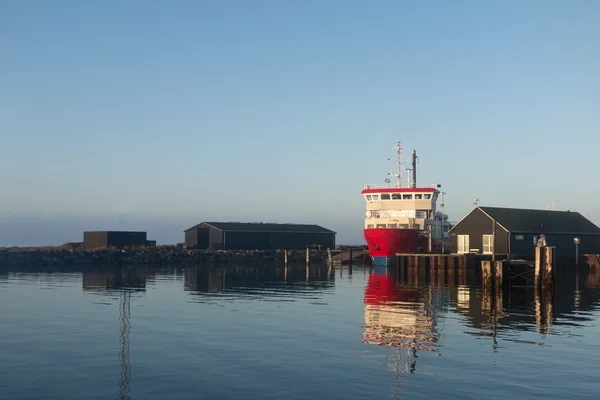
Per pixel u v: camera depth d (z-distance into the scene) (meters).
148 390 15.98
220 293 42.00
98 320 27.86
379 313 30.48
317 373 17.64
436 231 80.75
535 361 19.16
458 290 44.31
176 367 18.39
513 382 16.72
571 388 16.16
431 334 24.03
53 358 19.58
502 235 63.88
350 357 19.70
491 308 32.62
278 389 16.05
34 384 16.55
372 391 15.87
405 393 15.70
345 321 27.59
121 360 19.30
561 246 69.12
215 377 17.25
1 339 22.86
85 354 20.16
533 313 30.50
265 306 33.75
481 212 65.69
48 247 115.50
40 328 25.45
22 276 61.22
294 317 28.95
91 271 71.06
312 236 121.00
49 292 42.38
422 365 18.59
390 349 20.98
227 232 109.88
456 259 60.50
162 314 30.02
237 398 15.30
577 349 21.00
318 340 22.67
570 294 40.78
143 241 111.75
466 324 26.70
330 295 40.53
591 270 67.00
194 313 30.45
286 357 19.69
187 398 15.31
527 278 47.19
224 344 21.86
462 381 16.81
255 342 22.25
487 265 43.19
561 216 74.38
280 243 116.56
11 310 31.58
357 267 84.44
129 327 25.72
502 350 20.83
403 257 63.47
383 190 80.00
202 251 104.44
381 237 74.69
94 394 15.65
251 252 108.38
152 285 49.19
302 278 59.16
